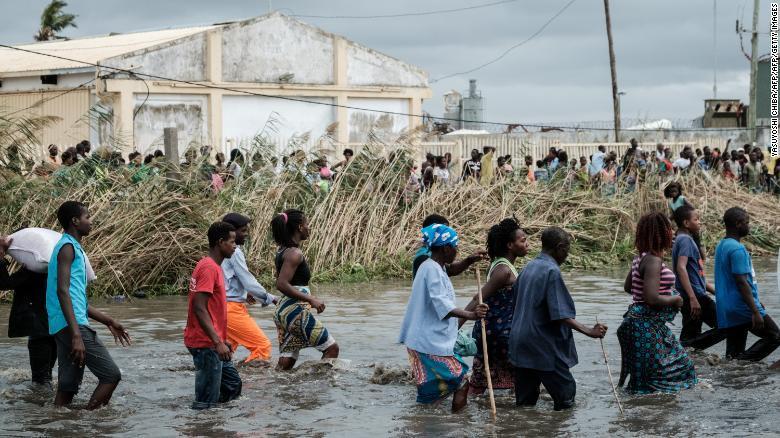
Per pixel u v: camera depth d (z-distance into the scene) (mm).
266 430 7449
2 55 31984
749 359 9766
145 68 27328
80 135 26953
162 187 15969
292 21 30406
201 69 28594
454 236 8062
